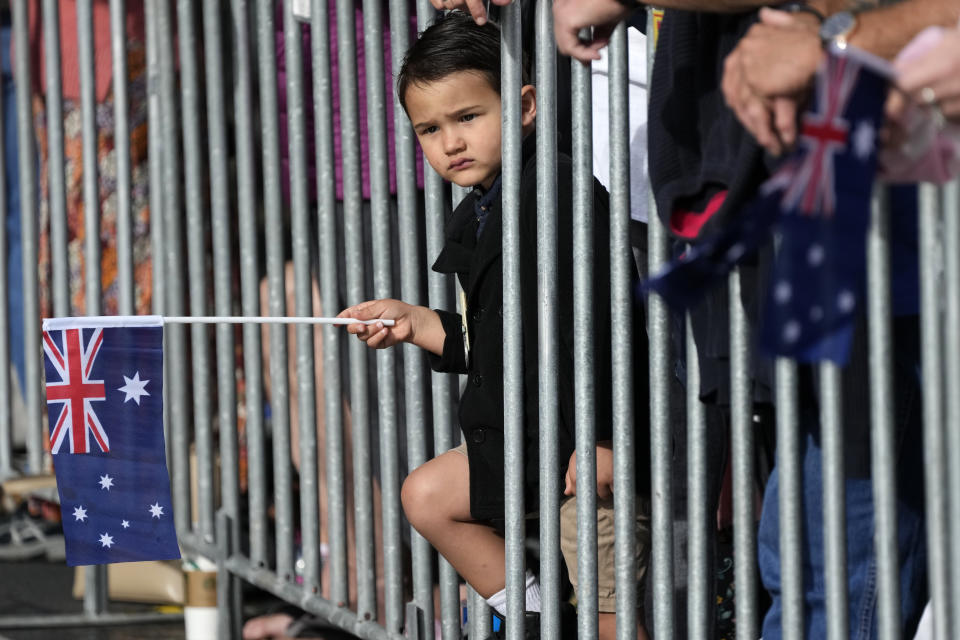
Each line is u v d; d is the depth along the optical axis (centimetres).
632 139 946
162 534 856
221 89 1230
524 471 845
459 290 992
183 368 1298
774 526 673
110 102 1487
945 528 547
